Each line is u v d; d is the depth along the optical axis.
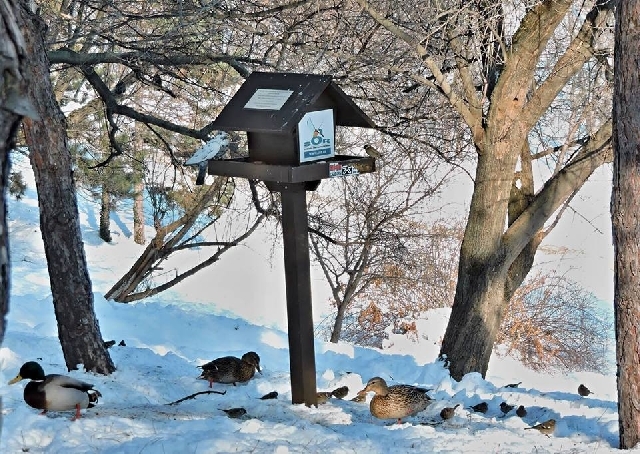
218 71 17.98
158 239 20.12
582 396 11.14
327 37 15.05
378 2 14.32
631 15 6.86
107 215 35.25
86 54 13.40
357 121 9.38
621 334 7.18
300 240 9.21
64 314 10.16
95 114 22.20
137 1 14.48
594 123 16.28
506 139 13.73
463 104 13.49
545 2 13.09
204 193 22.02
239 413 8.98
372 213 21.28
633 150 6.93
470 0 12.98
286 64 16.45
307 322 9.40
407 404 8.82
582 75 16.14
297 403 9.52
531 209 14.22
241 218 29.75
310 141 8.89
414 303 25.72
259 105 8.80
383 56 14.61
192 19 13.76
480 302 14.22
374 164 9.33
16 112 2.34
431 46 14.59
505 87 13.57
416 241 23.94
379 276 22.08
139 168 22.19
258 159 9.08
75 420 7.82
